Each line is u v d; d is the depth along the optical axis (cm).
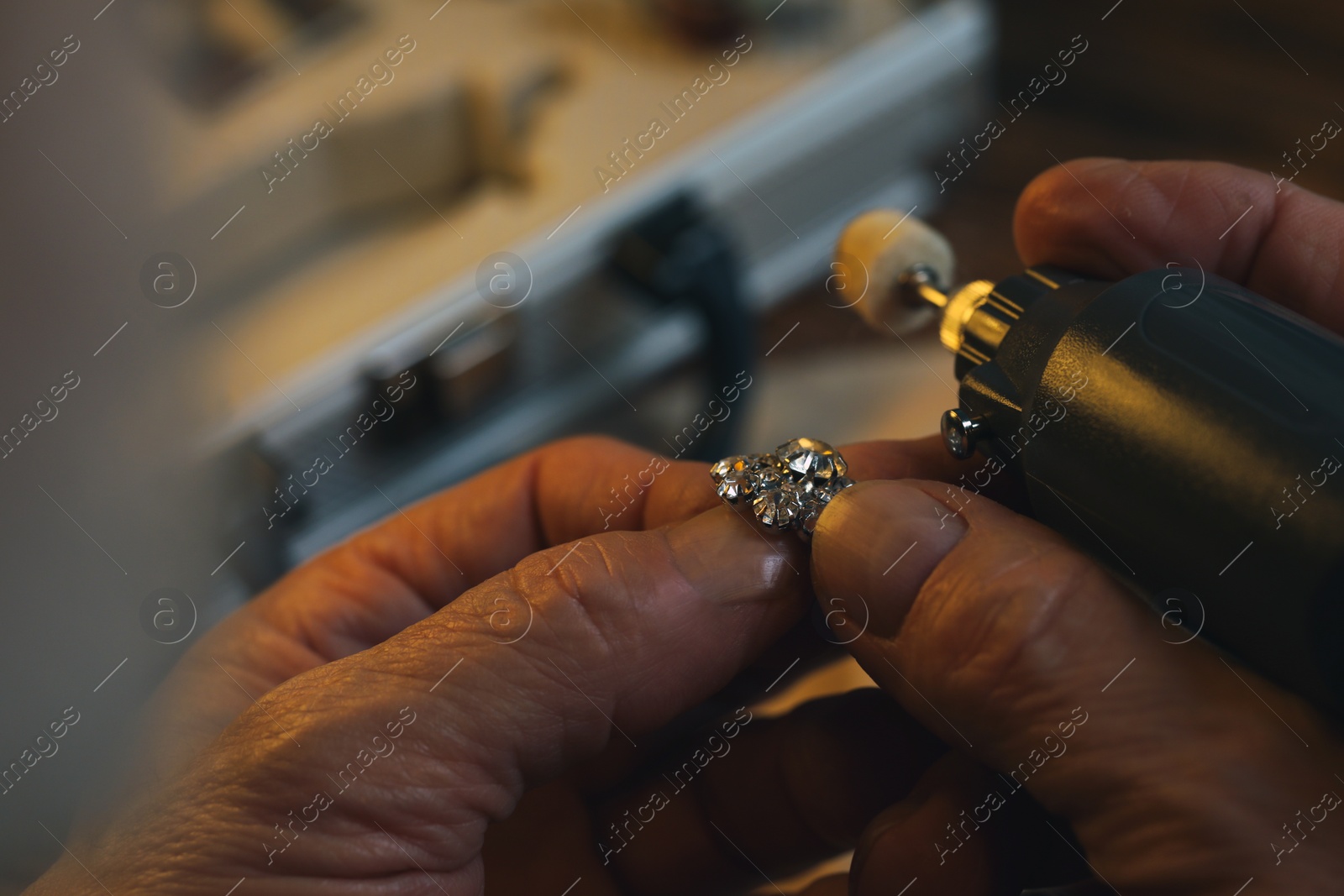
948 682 27
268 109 36
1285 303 30
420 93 37
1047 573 26
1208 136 44
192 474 33
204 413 34
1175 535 26
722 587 28
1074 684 26
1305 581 25
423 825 27
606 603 27
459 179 38
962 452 28
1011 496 29
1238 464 25
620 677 28
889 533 27
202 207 34
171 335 33
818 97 39
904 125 42
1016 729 26
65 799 30
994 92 46
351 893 27
